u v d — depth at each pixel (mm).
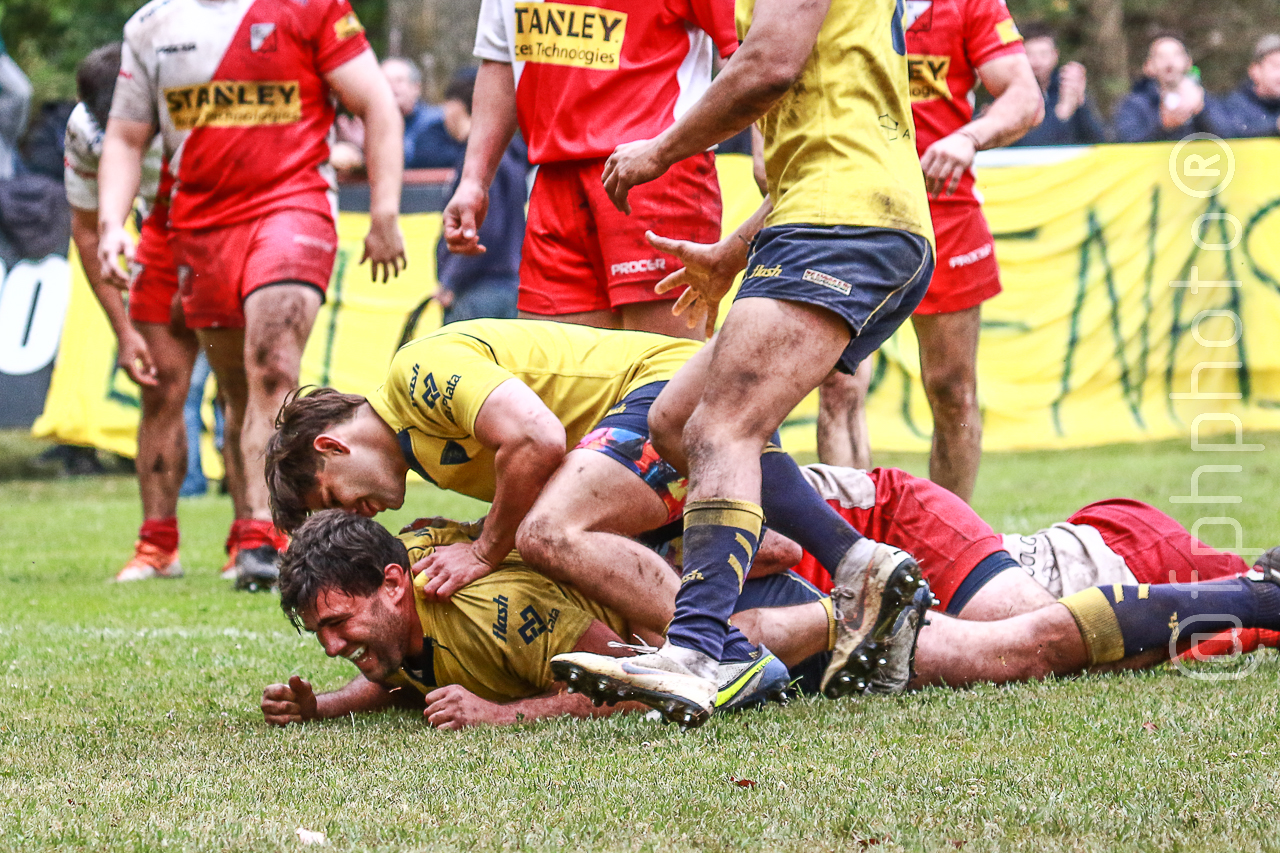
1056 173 35969
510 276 29906
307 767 8375
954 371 18125
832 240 9219
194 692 11820
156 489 21594
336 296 35250
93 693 11766
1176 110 37219
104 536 27500
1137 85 38062
